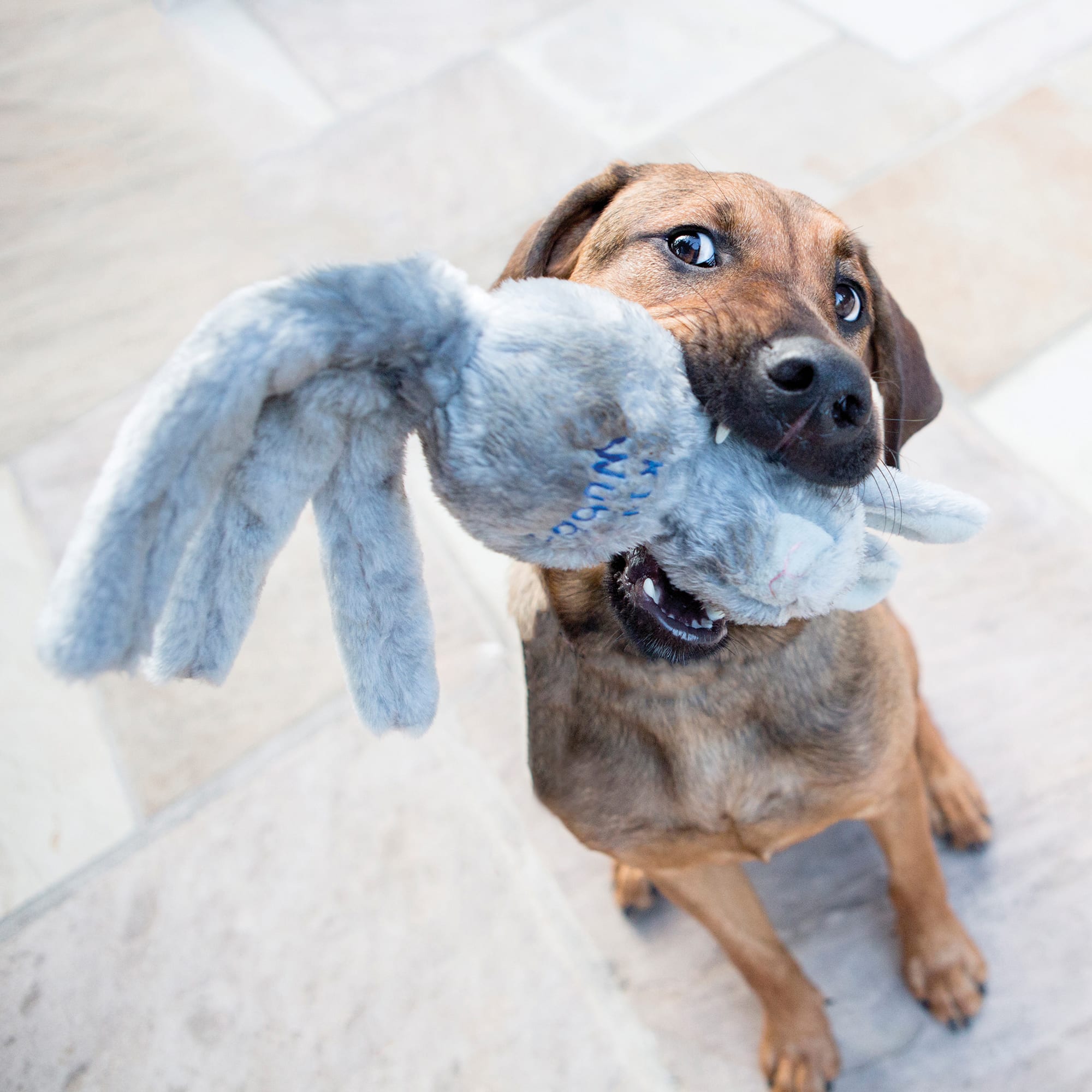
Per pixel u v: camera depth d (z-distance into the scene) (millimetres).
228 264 1230
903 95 1204
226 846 860
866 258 624
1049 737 812
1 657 988
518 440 395
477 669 911
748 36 1308
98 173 1356
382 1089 749
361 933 809
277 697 925
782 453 446
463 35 1398
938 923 718
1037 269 1036
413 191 1243
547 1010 760
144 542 362
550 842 824
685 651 503
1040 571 876
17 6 1609
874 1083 718
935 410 673
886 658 639
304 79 1401
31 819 898
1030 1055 712
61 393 1157
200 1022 791
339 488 420
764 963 689
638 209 590
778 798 621
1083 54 1198
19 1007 813
